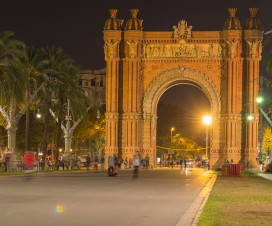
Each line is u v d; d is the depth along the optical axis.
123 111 83.88
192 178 48.06
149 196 25.77
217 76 82.81
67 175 53.47
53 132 105.44
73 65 79.69
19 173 54.91
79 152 135.12
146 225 15.48
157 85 83.88
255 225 14.91
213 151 82.31
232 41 81.25
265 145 129.50
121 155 83.56
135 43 83.06
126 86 83.81
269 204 21.02
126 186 33.97
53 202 22.02
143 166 78.25
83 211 18.80
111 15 84.31
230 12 82.69
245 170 79.25
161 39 83.88
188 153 168.88
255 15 81.94
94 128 110.06
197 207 19.91
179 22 83.50
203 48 83.12
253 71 81.00
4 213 17.97
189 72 83.12
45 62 67.75
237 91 81.62
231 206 20.08
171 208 20.09
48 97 70.44
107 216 17.44
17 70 56.19
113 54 82.69
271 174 60.78
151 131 84.25
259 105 80.62
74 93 77.38
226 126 81.38
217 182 39.28
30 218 16.72
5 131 103.31
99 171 68.12
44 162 68.31
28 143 66.69
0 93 56.47
